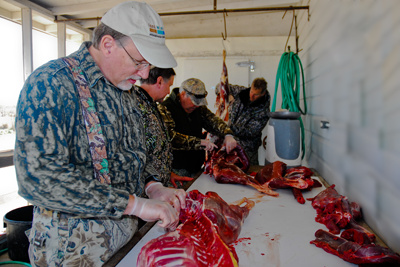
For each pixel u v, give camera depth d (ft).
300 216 5.10
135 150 4.00
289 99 9.40
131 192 3.80
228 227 4.05
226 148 8.25
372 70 4.50
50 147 2.72
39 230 3.23
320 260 3.66
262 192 6.48
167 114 7.86
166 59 3.33
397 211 3.70
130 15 3.16
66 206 2.80
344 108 5.87
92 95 3.31
